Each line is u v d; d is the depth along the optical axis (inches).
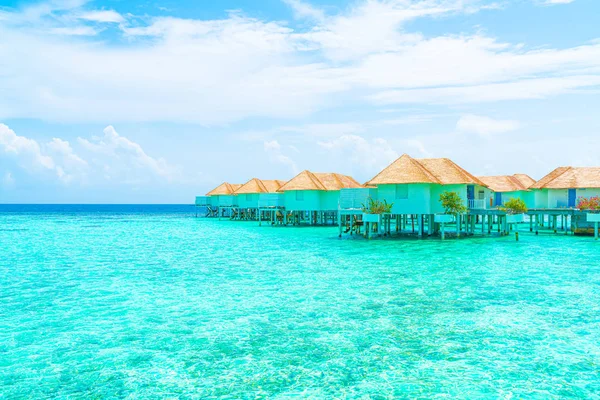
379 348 450.0
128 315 576.4
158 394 360.8
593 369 395.9
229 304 626.2
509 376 384.2
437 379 380.5
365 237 1536.7
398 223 1731.1
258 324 531.8
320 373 394.9
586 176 1659.7
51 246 1430.9
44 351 451.5
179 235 1860.2
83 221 3225.9
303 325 526.0
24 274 884.0
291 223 2603.3
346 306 606.5
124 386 374.9
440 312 572.4
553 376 383.6
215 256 1136.8
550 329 501.4
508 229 1659.7
